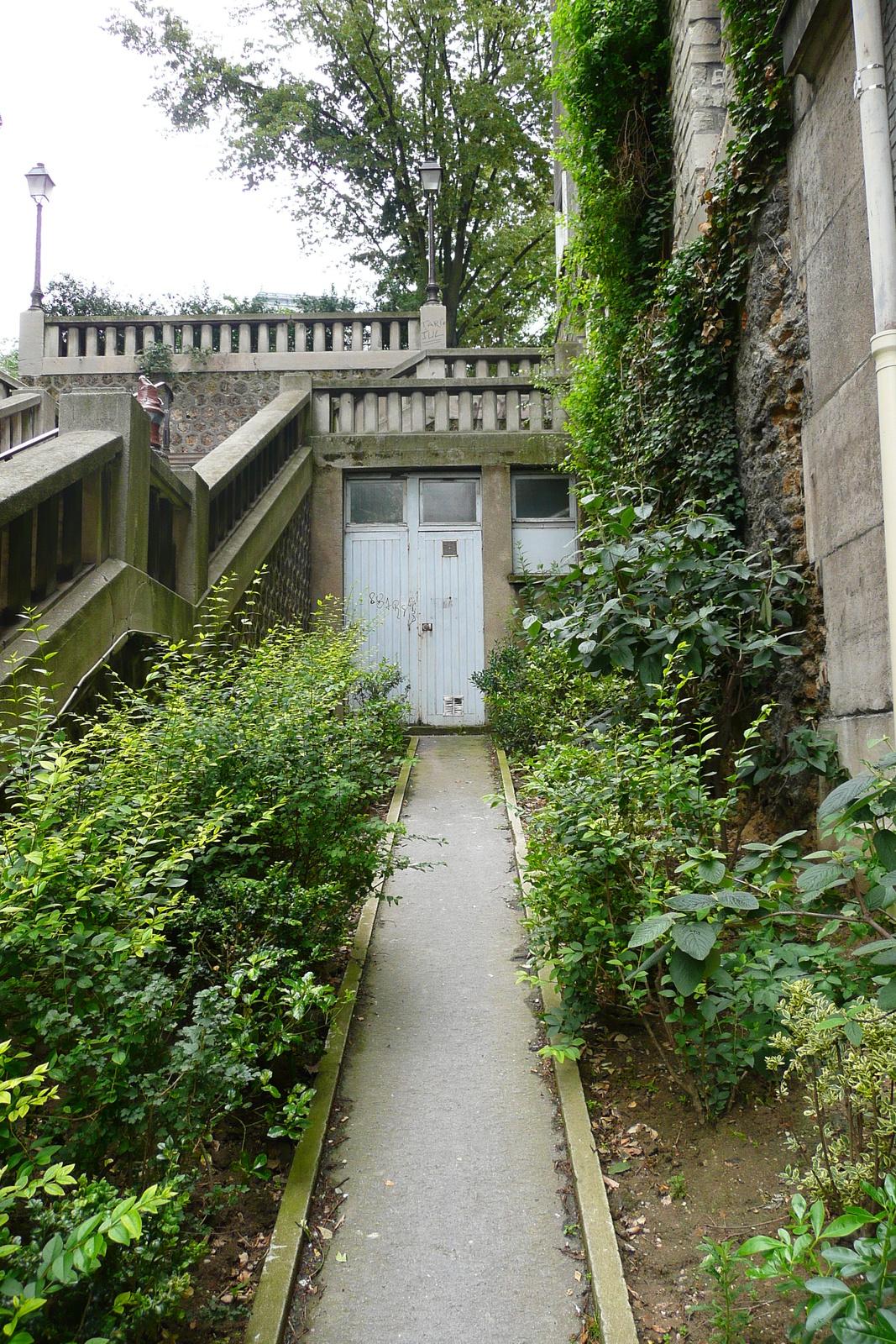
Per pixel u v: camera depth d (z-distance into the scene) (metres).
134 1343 1.96
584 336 9.45
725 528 4.35
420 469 10.66
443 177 19.19
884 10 3.52
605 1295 2.34
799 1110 2.91
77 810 3.01
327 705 4.49
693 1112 3.06
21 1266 1.56
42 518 4.43
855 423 3.81
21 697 3.74
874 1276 1.53
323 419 10.80
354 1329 2.36
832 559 4.13
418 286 20.47
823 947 2.89
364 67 18.39
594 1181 2.77
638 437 6.46
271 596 8.41
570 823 3.42
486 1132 3.13
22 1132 2.13
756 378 4.98
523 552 10.69
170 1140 2.21
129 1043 2.21
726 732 5.34
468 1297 2.45
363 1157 3.02
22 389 11.60
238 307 16.27
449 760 8.62
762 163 4.85
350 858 3.91
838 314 3.99
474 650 10.55
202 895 3.44
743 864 2.91
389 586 10.64
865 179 3.43
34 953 2.20
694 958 2.50
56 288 15.41
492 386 10.73
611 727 4.54
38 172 12.93
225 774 3.74
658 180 7.42
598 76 7.59
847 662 3.96
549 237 19.86
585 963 3.36
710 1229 2.55
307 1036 3.57
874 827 2.50
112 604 4.73
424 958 4.44
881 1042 2.01
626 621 4.32
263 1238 2.65
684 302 5.72
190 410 12.80
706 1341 2.21
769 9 4.59
